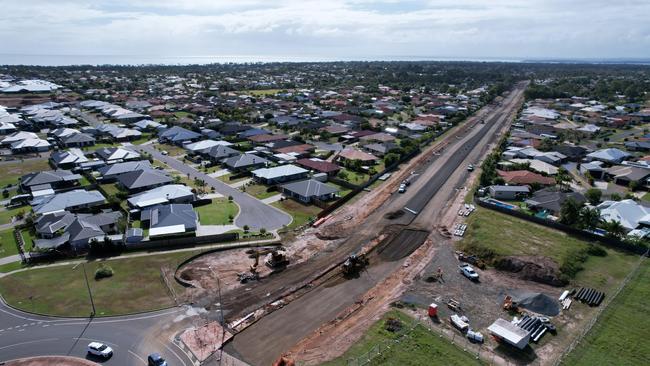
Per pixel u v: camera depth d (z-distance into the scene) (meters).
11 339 46.75
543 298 54.22
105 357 43.81
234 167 109.56
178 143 141.12
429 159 124.75
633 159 122.62
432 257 66.88
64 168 113.06
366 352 44.66
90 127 159.38
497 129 171.00
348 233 75.25
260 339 47.44
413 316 51.44
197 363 43.53
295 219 80.94
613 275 60.81
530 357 44.69
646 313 52.09
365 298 55.78
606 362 44.00
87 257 65.56
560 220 74.88
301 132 155.38
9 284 57.41
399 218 81.56
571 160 123.06
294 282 59.44
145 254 66.50
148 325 49.50
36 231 72.50
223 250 68.69
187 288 57.31
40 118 167.50
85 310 51.88
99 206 84.94
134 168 106.62
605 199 90.81
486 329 49.34
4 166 114.81
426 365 42.88
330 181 104.12
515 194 90.50
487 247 67.06
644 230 72.69
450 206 87.31
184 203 86.25
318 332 48.69
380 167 115.56
